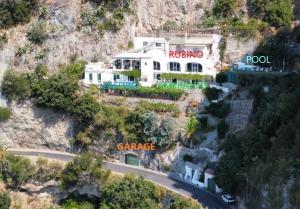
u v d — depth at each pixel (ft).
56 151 386.52
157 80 399.65
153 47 415.44
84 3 431.02
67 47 418.31
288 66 392.68
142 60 396.16
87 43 423.64
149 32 448.65
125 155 366.63
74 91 377.30
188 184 336.29
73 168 342.64
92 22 423.64
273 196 267.18
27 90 383.86
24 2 416.46
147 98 382.83
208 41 406.21
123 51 431.02
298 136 276.00
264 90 358.64
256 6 428.56
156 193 322.14
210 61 397.39
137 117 361.71
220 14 437.99
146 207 315.17
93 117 369.50
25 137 391.86
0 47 398.21
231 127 347.77
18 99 386.11
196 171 338.34
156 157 357.20
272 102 332.39
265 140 310.24
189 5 447.42
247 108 351.25
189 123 354.74
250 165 306.55
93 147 374.43
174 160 352.49
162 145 355.15
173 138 354.13
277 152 286.87
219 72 395.96
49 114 383.86
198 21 444.55
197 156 347.36
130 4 439.22
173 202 313.32
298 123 285.64
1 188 347.97
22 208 347.15
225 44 411.75
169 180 341.62
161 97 379.35
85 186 347.15
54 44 411.95
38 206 349.61
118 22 426.92
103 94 393.91
